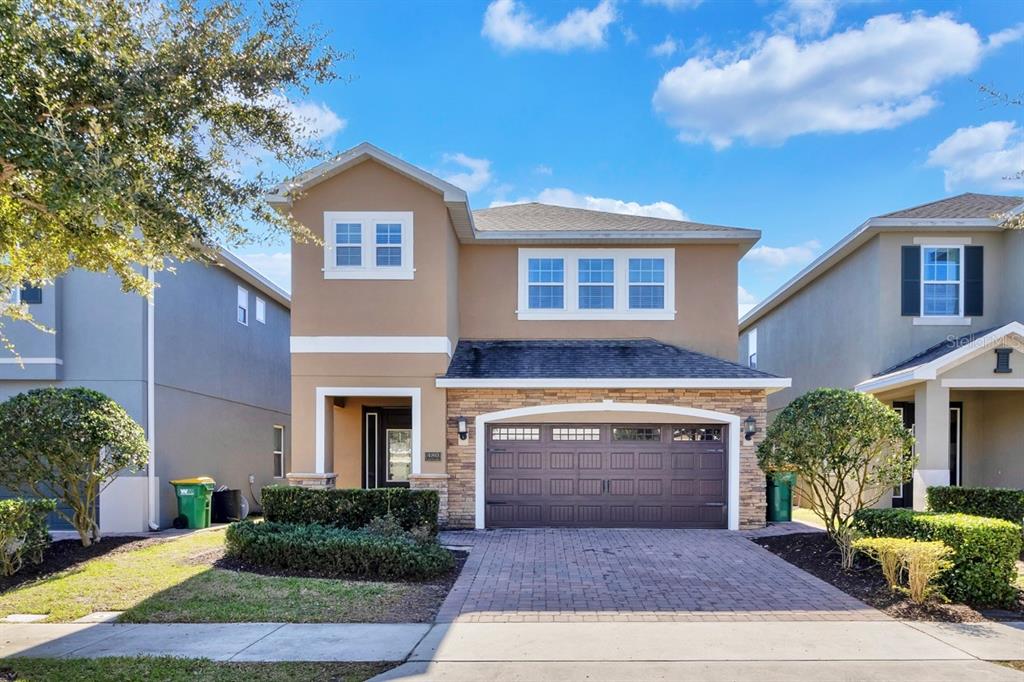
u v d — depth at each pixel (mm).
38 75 6090
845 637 6469
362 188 13609
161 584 8484
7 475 10344
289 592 8078
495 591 8312
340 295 13484
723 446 13625
